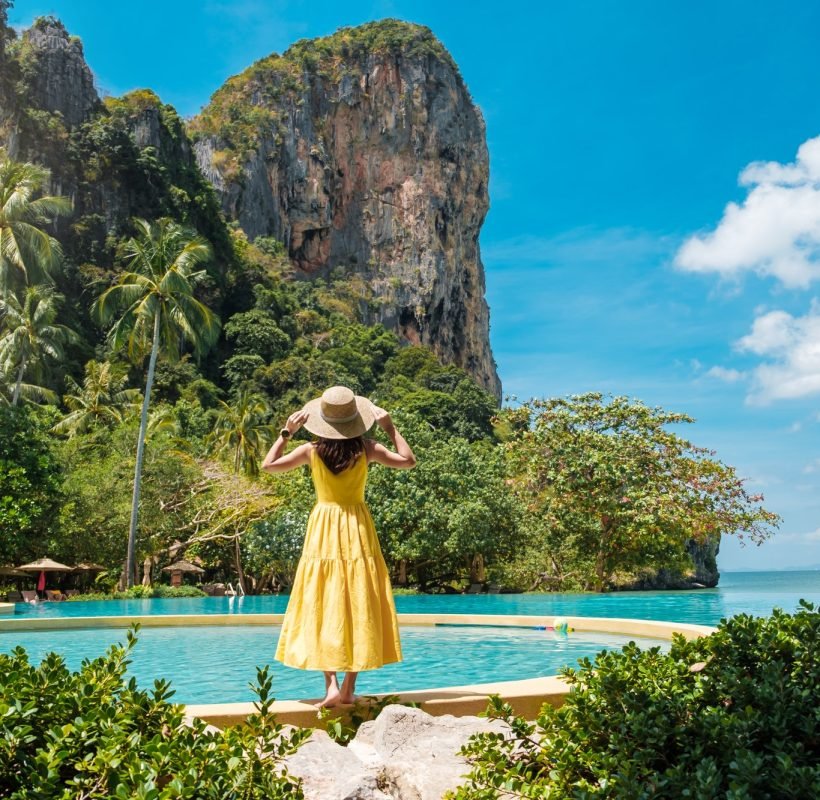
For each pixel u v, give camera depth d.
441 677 6.07
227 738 2.32
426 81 112.12
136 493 24.48
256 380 66.75
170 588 24.98
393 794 2.54
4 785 2.02
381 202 108.56
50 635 9.45
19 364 32.31
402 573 26.86
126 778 1.99
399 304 104.56
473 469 26.34
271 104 104.75
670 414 23.30
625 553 24.08
